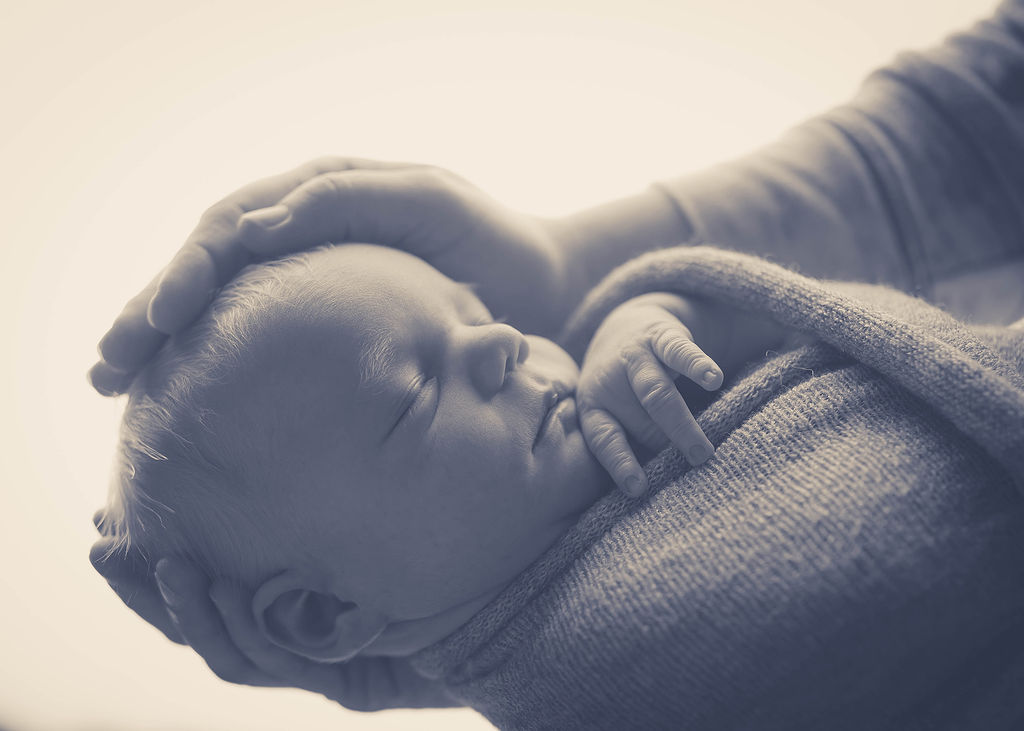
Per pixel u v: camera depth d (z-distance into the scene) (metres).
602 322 0.92
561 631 0.76
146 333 0.85
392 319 0.79
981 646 0.70
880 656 0.68
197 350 0.81
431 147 1.54
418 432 0.78
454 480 0.78
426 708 1.00
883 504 0.69
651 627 0.72
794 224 1.13
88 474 1.42
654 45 1.56
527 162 1.57
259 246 0.85
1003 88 1.12
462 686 0.87
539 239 1.05
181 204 1.43
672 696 0.72
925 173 1.13
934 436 0.72
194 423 0.79
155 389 0.82
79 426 1.41
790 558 0.70
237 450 0.78
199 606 0.82
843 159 1.15
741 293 0.85
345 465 0.77
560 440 0.82
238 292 0.82
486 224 0.97
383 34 1.50
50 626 1.46
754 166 1.17
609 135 1.58
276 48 1.47
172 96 1.43
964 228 1.12
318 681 0.92
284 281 0.81
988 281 1.11
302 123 1.49
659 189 1.17
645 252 1.12
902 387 0.76
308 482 0.78
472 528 0.79
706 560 0.72
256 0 1.45
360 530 0.78
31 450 1.40
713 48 1.57
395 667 0.97
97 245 1.40
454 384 0.80
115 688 1.49
